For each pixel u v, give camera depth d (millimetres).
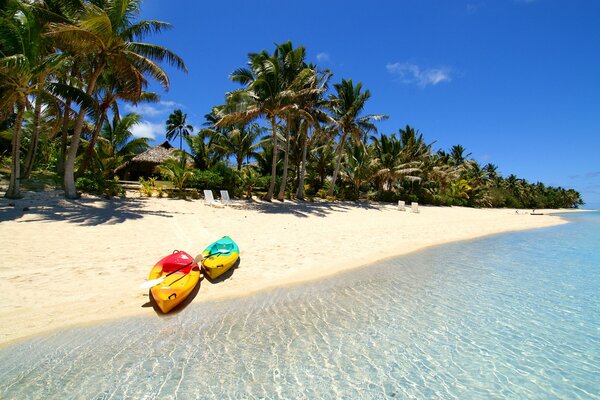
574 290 8930
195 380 4605
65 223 12094
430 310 7344
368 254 12359
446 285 9188
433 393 4508
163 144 37906
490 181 67062
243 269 9461
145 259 9398
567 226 28719
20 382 4445
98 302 6785
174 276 7668
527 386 4734
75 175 19859
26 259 8391
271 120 24047
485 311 7371
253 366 4980
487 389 4637
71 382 4477
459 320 6859
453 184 48188
